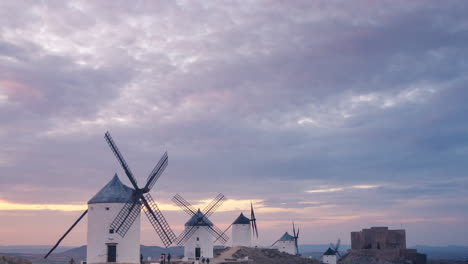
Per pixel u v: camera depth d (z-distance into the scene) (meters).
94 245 59.50
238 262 83.62
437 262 185.12
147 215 64.12
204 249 85.00
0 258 46.47
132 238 60.66
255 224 120.75
